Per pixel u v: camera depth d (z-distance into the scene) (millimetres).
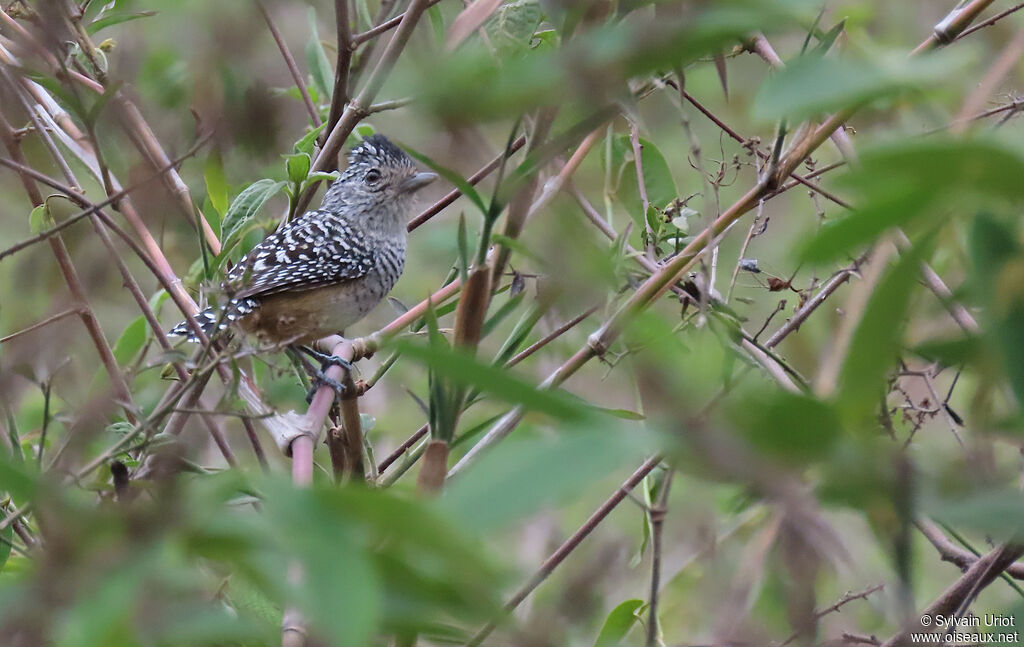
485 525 1797
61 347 7324
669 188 7430
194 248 9008
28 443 7586
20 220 9844
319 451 8414
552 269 3035
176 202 7430
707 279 5301
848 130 6359
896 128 6105
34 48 6340
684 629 7520
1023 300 2127
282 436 5555
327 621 1823
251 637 2385
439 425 3686
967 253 2180
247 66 7719
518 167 3205
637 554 7746
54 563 1974
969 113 3812
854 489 2037
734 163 7188
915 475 2053
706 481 2037
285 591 1947
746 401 2080
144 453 5363
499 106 1781
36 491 2041
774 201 9062
